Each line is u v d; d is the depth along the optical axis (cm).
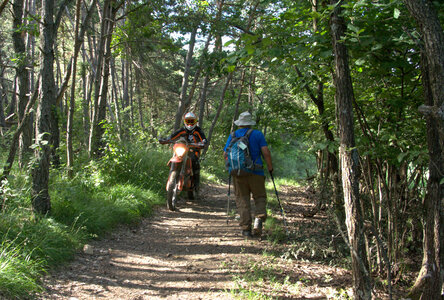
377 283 359
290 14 302
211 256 453
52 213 476
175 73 1781
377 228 361
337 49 267
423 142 348
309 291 349
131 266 407
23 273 314
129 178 766
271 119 1005
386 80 355
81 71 1555
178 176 684
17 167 634
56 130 757
